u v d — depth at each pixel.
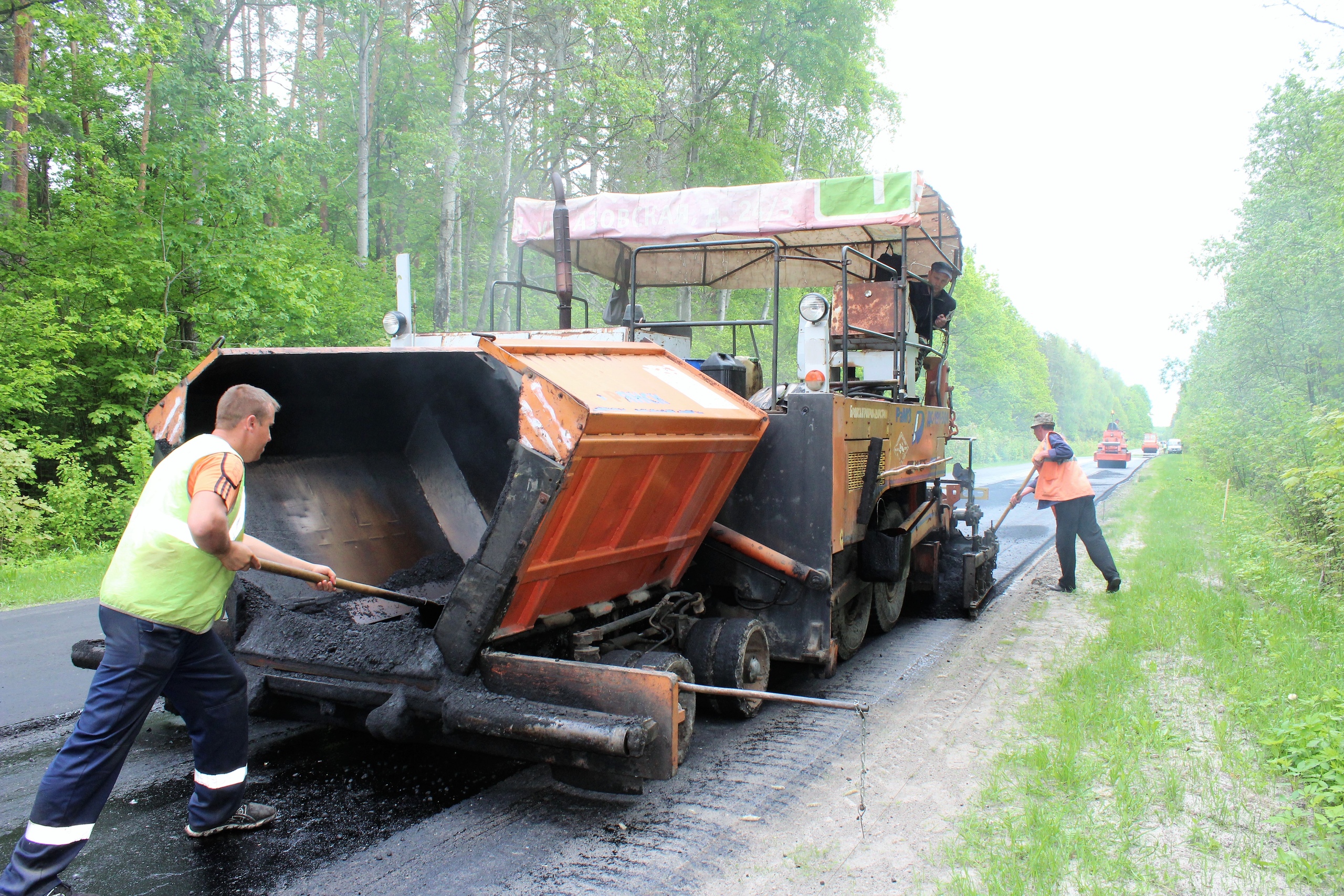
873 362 7.29
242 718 3.31
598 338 5.55
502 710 3.36
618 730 3.13
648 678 3.28
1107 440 40.88
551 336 5.70
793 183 5.79
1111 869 2.98
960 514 8.98
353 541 4.88
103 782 2.81
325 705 3.84
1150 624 6.54
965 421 47.16
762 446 5.11
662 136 25.55
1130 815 3.39
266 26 26.70
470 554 5.09
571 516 3.54
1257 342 17.44
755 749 4.34
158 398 13.70
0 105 12.39
